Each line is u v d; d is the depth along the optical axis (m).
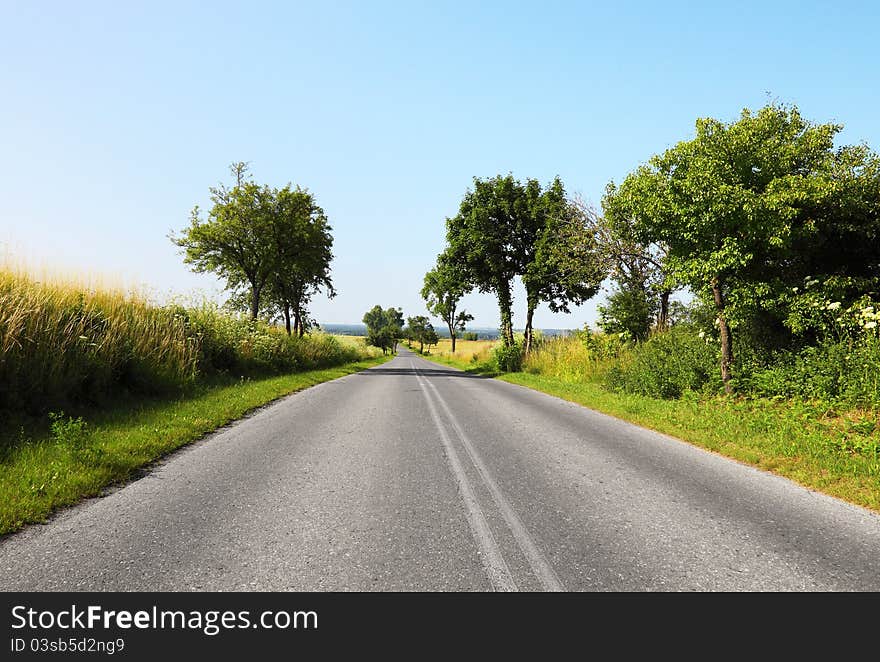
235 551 3.71
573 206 23.06
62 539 3.89
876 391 8.59
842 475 5.66
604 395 13.70
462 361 52.34
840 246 11.59
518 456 6.74
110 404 9.26
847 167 11.10
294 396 13.56
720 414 9.37
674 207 11.27
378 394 14.42
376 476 5.71
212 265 34.22
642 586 3.27
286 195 33.50
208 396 11.52
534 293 30.72
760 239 10.73
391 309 160.88
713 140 11.28
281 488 5.22
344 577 3.35
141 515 4.41
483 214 31.14
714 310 11.99
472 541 3.92
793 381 10.31
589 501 4.90
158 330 12.73
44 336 8.45
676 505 4.80
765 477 5.81
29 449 5.91
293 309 41.69
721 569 3.50
